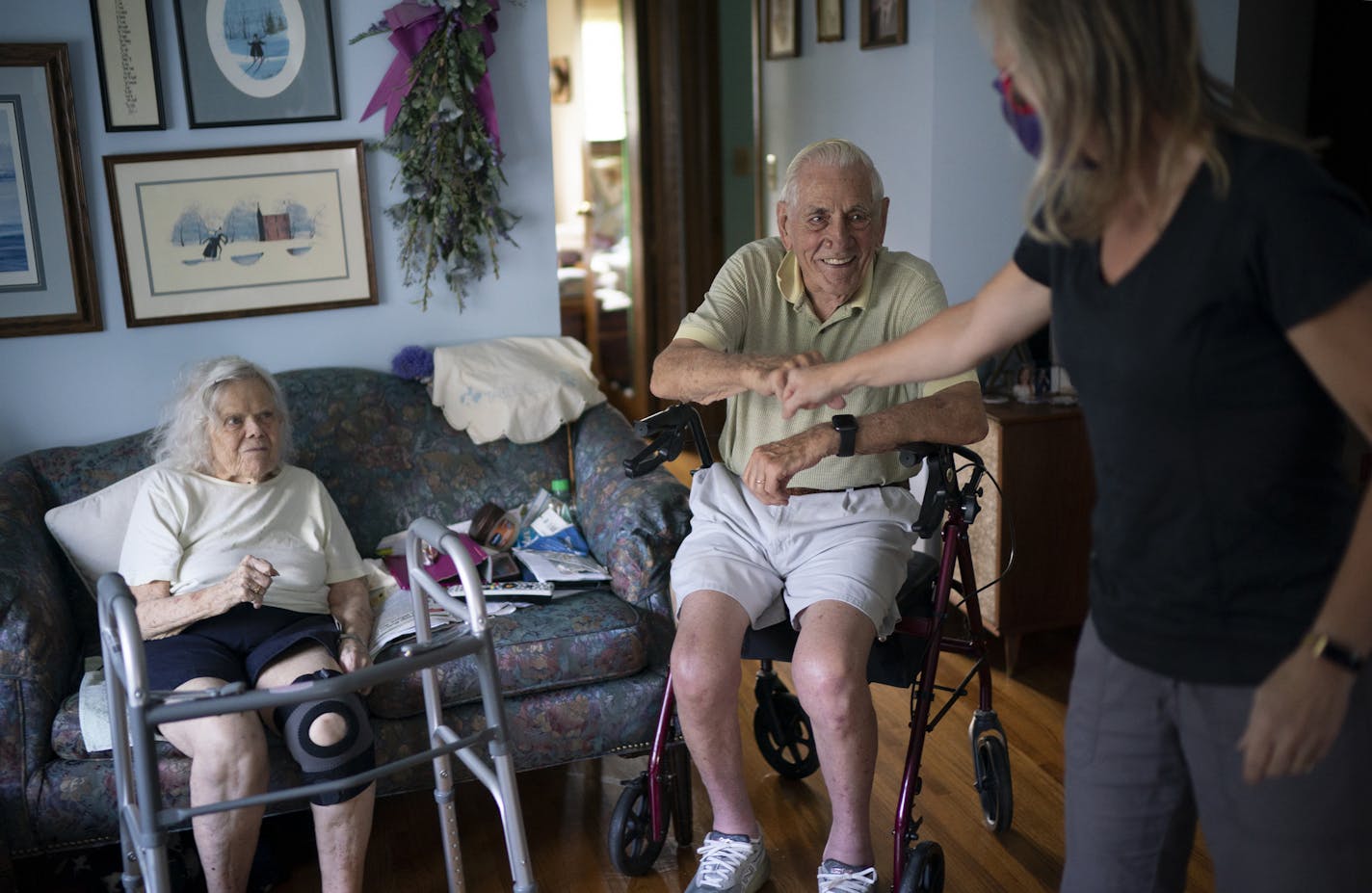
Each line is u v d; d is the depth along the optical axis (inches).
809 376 64.5
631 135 209.6
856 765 77.2
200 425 94.0
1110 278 46.6
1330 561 45.1
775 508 86.7
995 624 120.8
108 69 104.3
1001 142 136.0
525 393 112.1
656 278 212.1
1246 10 136.6
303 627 88.7
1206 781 48.3
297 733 78.4
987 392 126.6
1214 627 46.4
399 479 109.7
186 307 110.3
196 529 92.8
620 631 91.8
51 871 90.7
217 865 80.0
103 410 110.5
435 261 115.0
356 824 80.7
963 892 87.1
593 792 103.8
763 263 90.0
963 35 131.6
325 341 115.6
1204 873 87.1
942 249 137.0
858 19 147.9
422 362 113.0
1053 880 88.7
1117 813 52.5
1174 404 44.9
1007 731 110.8
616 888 89.3
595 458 110.0
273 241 111.6
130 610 63.6
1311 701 41.5
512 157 117.5
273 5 107.7
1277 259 41.4
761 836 86.7
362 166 112.2
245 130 109.6
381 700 87.1
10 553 88.3
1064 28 42.0
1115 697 51.1
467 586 71.2
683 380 80.4
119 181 106.2
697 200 205.3
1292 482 44.8
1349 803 44.9
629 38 206.4
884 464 88.4
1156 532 47.3
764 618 85.5
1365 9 131.7
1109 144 43.2
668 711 87.4
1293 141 43.1
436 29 109.4
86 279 106.9
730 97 203.5
